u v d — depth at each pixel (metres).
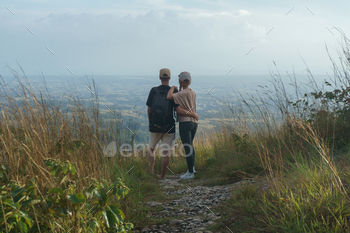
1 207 1.19
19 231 1.27
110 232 1.67
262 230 1.76
